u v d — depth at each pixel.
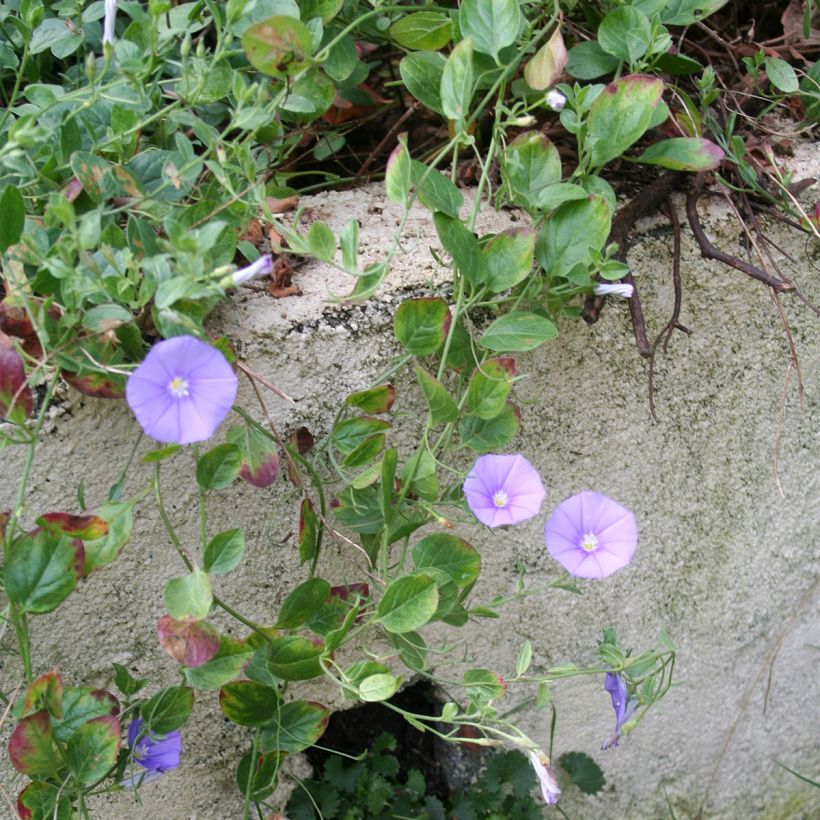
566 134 0.48
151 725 0.40
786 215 0.47
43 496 0.40
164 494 0.41
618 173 0.47
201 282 0.35
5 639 0.41
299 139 0.48
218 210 0.38
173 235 0.33
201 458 0.37
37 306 0.36
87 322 0.36
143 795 0.45
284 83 0.41
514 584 0.47
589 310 0.43
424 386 0.38
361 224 0.45
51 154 0.40
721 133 0.47
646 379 0.46
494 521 0.39
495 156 0.46
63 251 0.34
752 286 0.47
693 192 0.45
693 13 0.46
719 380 0.48
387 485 0.39
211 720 0.45
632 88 0.41
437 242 0.44
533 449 0.46
